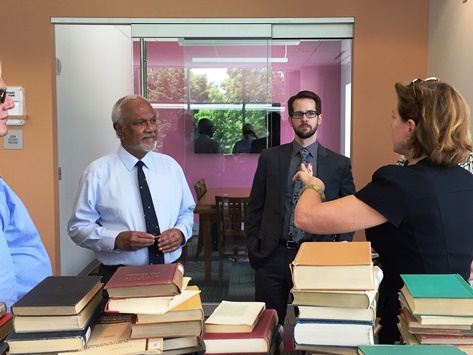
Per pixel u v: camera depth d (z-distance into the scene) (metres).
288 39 3.67
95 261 5.42
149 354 0.96
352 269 0.97
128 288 0.98
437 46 3.34
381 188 1.32
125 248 2.05
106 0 3.53
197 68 3.68
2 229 1.34
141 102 2.17
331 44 4.48
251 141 3.75
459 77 2.95
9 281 1.26
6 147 3.58
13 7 3.52
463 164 2.11
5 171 3.59
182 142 3.75
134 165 2.20
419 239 1.30
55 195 3.65
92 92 5.23
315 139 2.69
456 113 1.31
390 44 3.53
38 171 3.60
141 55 3.64
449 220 1.29
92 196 2.17
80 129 4.79
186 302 1.00
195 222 3.78
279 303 2.63
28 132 3.58
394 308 1.38
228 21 3.57
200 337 0.99
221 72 3.68
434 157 1.33
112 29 6.10
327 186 2.62
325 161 2.65
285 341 1.16
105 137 5.84
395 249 1.37
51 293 1.03
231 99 3.71
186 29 3.58
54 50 3.65
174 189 2.29
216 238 3.78
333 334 0.99
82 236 2.13
